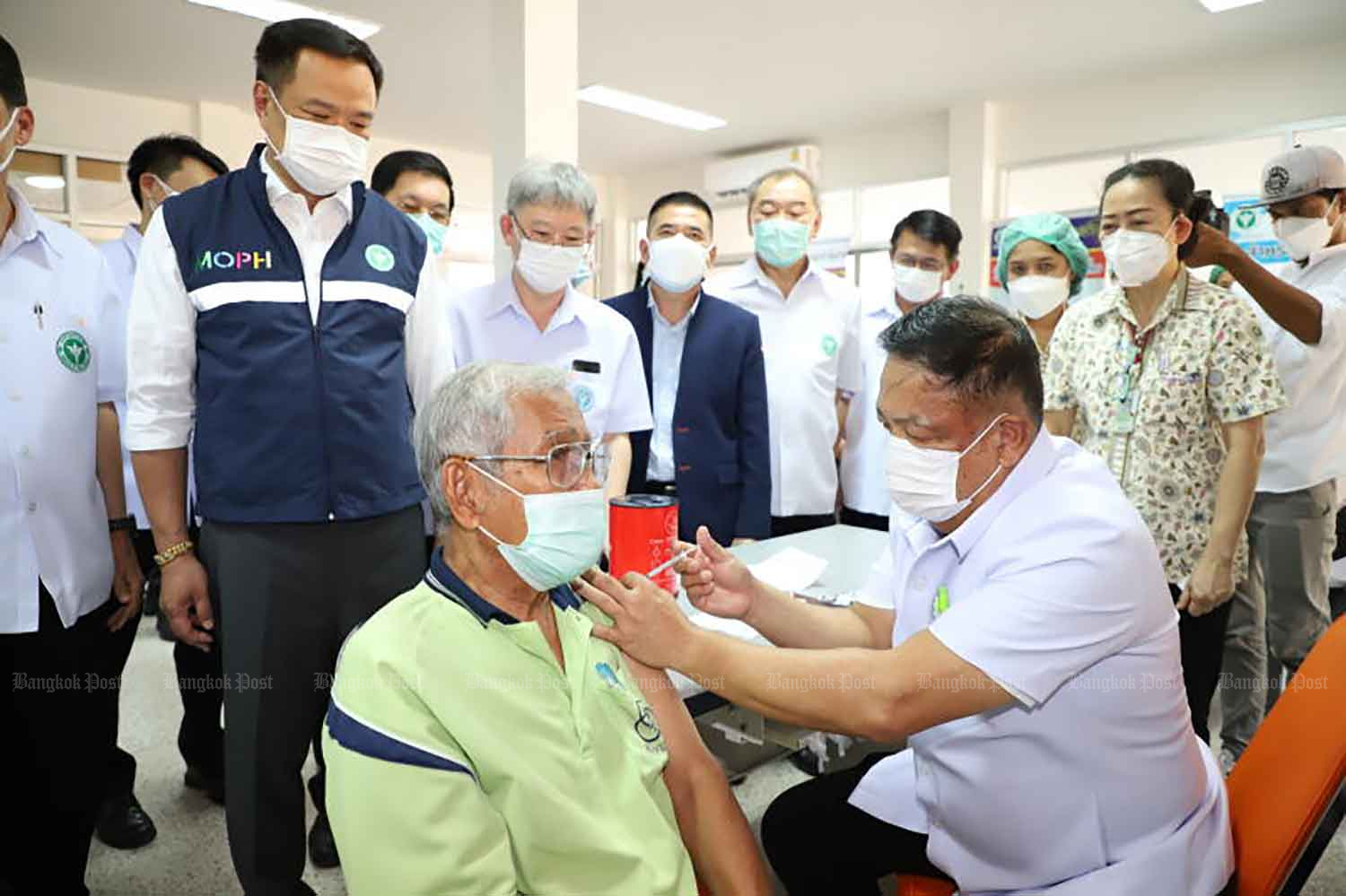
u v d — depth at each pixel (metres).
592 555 0.97
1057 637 0.94
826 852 1.31
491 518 0.95
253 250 1.32
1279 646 2.42
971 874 1.13
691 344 2.18
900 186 6.93
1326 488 2.34
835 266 7.36
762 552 1.94
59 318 1.48
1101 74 5.44
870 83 5.59
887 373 1.05
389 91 5.76
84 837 1.61
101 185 5.88
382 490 1.44
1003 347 1.00
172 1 4.27
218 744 2.23
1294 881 0.98
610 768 0.96
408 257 1.52
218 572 1.35
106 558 1.59
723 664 0.99
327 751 0.85
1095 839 1.04
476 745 0.85
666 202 2.25
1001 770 1.05
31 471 1.42
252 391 1.31
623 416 2.02
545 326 1.95
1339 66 4.82
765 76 5.46
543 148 3.42
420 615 0.92
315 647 1.42
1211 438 1.76
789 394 2.49
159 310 1.31
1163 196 1.71
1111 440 1.86
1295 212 2.38
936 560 1.15
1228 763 2.37
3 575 1.39
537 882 0.87
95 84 5.66
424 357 1.56
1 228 1.40
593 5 4.27
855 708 0.96
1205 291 1.76
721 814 1.08
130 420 1.34
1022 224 2.43
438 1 4.24
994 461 1.03
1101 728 1.01
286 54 1.29
